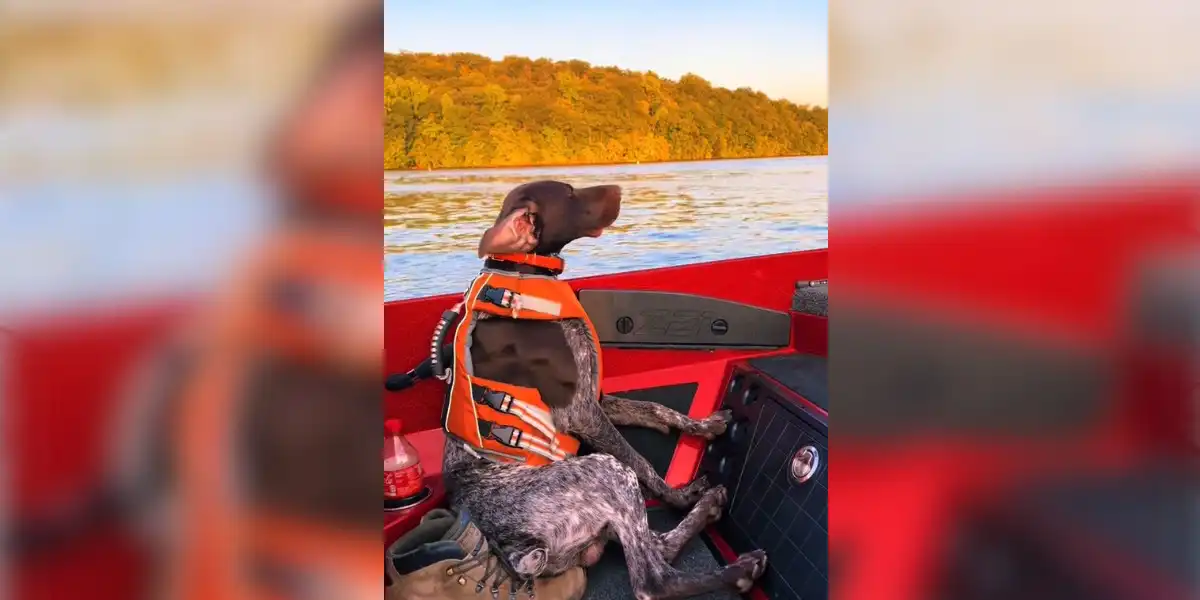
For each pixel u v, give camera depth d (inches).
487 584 58.0
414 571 56.6
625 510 64.9
